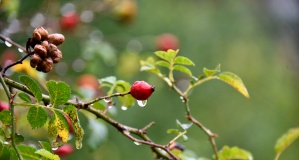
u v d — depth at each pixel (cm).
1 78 192
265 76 610
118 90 252
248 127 586
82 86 345
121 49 498
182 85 361
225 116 580
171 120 532
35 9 390
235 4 605
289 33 597
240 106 588
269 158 584
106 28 518
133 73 451
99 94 345
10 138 193
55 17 409
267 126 589
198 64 573
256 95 601
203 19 586
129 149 512
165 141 521
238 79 241
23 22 370
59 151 270
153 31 554
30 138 324
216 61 580
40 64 193
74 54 470
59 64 398
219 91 582
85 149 447
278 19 596
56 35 197
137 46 461
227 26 597
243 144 584
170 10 570
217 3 601
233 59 596
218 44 587
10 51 373
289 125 599
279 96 608
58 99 195
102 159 454
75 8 427
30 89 193
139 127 519
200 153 532
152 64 264
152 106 528
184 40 573
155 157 241
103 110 259
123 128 225
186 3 582
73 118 196
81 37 433
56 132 199
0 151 190
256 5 604
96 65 415
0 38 236
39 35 194
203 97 577
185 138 226
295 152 589
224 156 257
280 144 265
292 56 605
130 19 446
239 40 600
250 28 604
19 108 281
